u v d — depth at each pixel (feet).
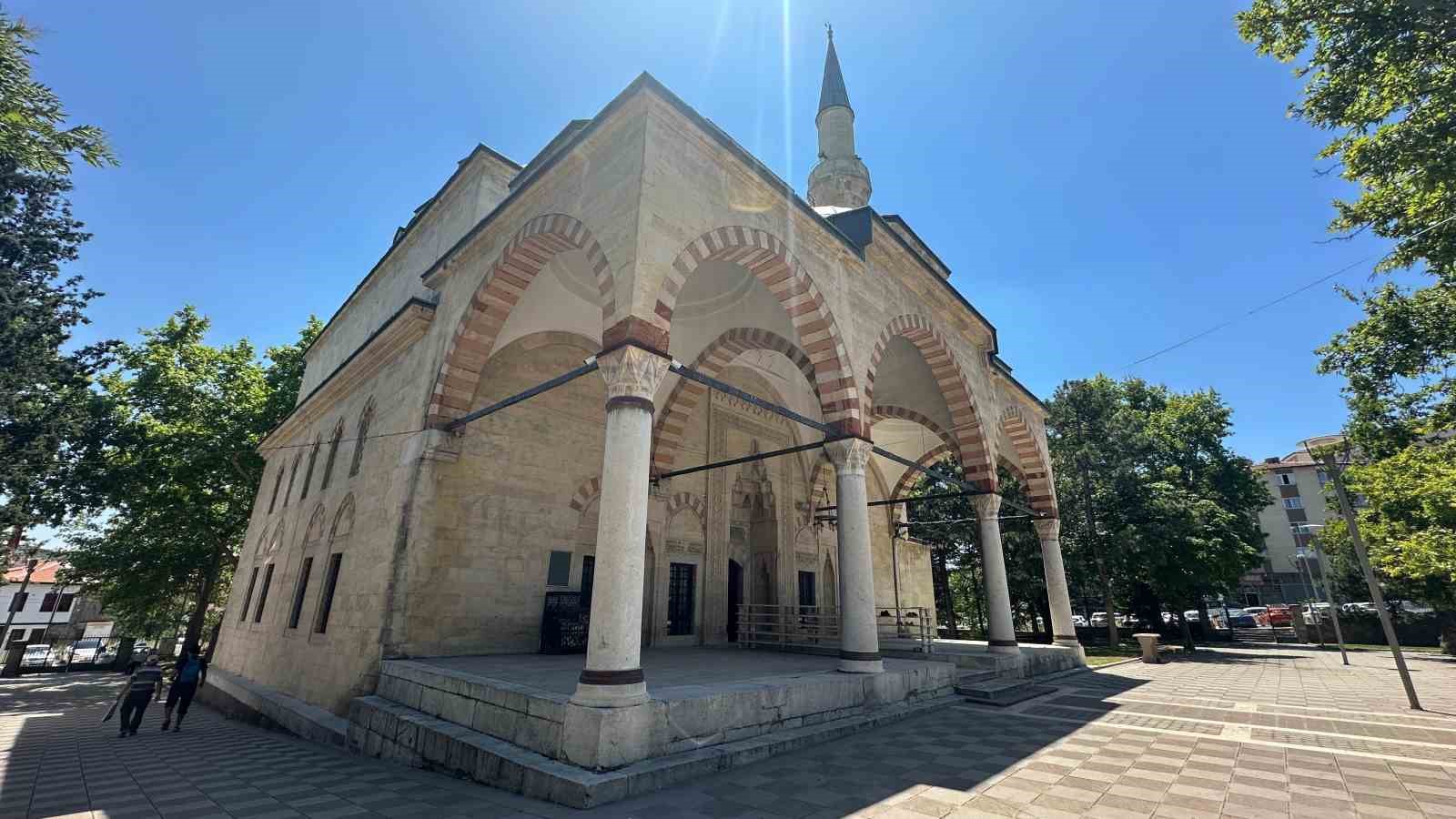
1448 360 52.16
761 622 56.70
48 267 49.01
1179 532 79.00
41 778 22.57
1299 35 31.37
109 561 76.28
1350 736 25.52
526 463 43.45
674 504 52.95
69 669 99.71
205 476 78.59
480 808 17.48
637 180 27.22
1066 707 33.19
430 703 27.09
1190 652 81.10
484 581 39.42
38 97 36.63
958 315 51.72
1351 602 110.22
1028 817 15.49
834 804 16.74
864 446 34.01
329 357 71.87
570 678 26.55
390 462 40.01
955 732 26.37
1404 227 34.42
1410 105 29.43
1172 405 105.60
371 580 36.35
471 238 39.93
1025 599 101.45
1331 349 61.16
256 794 19.65
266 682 46.11
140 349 82.02
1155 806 16.30
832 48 67.10
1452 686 43.93
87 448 70.08
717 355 49.42
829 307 35.81
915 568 78.38
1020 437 61.16
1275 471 162.91
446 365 38.37
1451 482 47.47
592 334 46.80
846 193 58.95
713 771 19.88
